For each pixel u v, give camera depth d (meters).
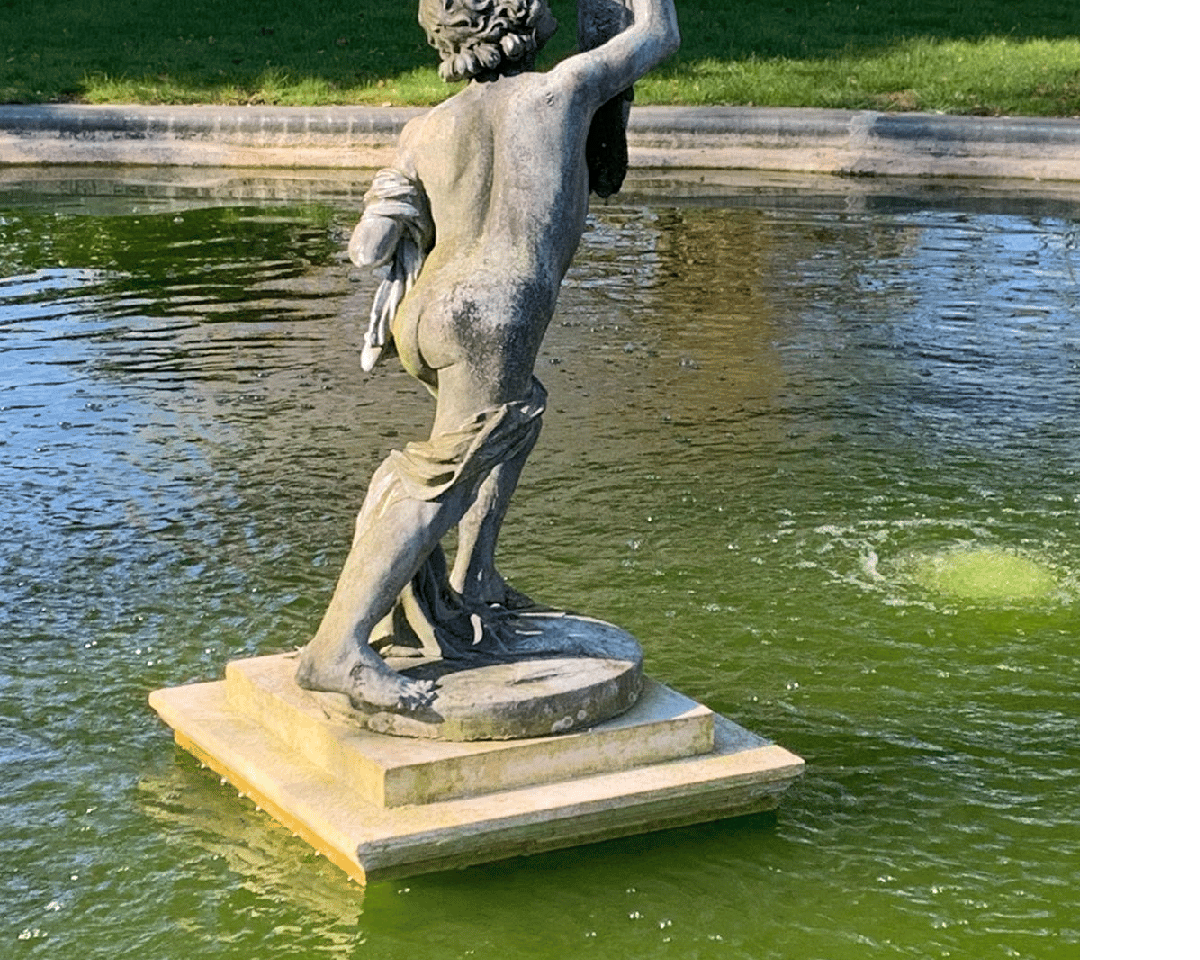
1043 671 5.29
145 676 5.18
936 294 10.43
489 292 4.03
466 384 4.05
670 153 15.16
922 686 5.16
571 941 3.80
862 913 3.95
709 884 4.03
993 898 4.02
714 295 10.33
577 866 4.05
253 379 8.43
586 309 9.95
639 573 5.99
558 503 6.69
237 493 6.79
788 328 9.59
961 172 14.71
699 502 6.73
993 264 11.26
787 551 6.23
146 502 6.68
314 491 6.83
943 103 16.34
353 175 14.94
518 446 4.09
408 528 4.02
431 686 4.06
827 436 7.64
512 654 4.26
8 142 15.36
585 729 4.14
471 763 4.00
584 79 4.15
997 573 6.04
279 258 11.27
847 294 10.39
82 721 4.88
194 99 16.95
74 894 4.00
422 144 4.21
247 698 4.47
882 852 4.21
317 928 3.83
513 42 4.13
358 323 9.59
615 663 4.26
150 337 9.21
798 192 13.81
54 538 6.29
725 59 17.92
